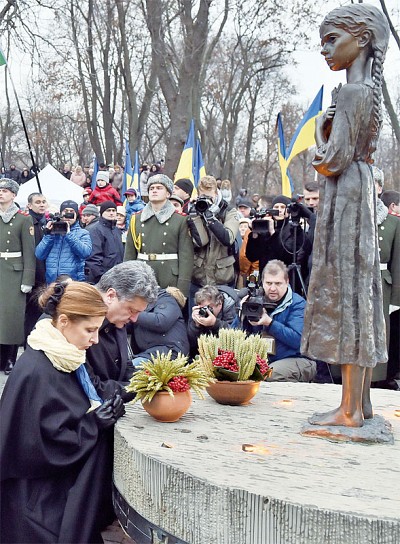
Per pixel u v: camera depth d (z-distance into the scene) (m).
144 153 39.94
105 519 3.18
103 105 25.28
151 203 6.18
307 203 6.74
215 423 3.09
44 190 11.78
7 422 2.92
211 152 39.56
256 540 2.29
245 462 2.59
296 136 9.02
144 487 2.64
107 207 7.60
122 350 3.60
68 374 3.08
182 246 6.08
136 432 2.92
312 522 2.19
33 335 3.07
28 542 2.96
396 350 6.21
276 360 4.72
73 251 6.99
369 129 2.78
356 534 2.14
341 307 2.79
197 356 4.02
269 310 4.71
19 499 2.99
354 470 2.54
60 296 3.05
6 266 7.15
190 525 2.44
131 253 6.36
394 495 2.31
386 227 5.64
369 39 2.76
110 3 20.80
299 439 2.88
